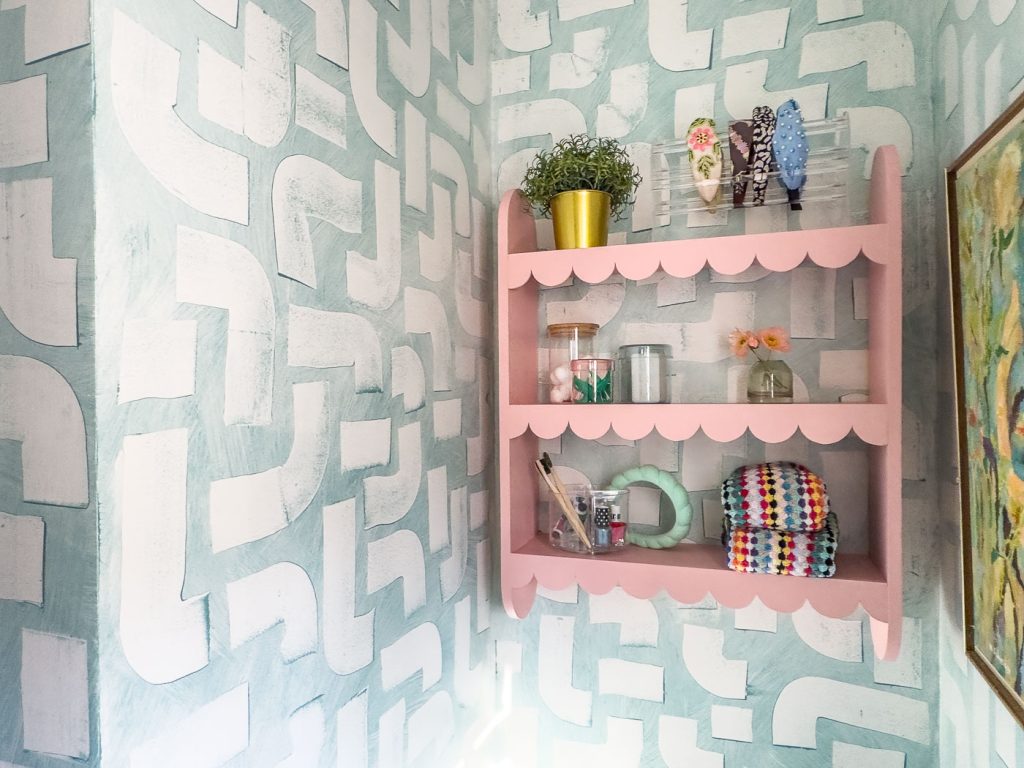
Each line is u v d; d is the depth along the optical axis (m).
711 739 1.17
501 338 1.10
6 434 0.56
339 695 0.82
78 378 0.53
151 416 0.57
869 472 1.07
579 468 1.24
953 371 0.84
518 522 1.14
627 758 1.22
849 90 1.10
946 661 1.02
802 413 0.94
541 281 1.08
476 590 1.22
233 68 0.67
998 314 0.70
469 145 1.22
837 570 0.99
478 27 1.26
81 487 0.53
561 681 1.26
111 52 0.54
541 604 1.27
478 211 1.25
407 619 0.98
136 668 0.56
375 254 0.92
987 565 0.76
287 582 0.74
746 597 0.98
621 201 1.14
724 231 1.16
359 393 0.87
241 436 0.67
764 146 1.04
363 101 0.90
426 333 1.05
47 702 0.54
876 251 0.92
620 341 1.22
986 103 0.80
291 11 0.76
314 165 0.79
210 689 0.63
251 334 0.69
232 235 0.67
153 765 0.57
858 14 1.10
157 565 0.58
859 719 1.09
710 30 1.18
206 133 0.64
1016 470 0.66
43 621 0.55
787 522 0.97
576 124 1.26
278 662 0.72
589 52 1.25
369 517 0.89
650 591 1.03
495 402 1.31
